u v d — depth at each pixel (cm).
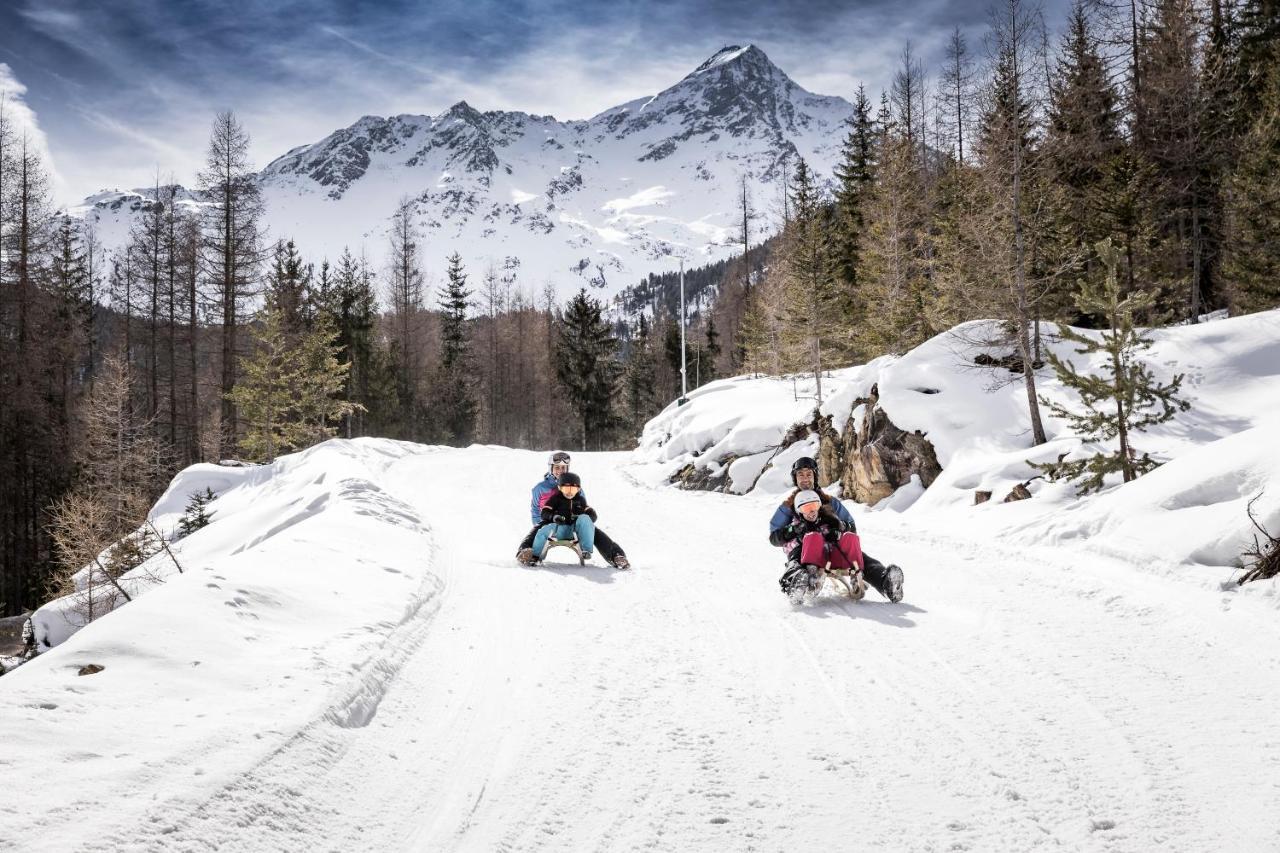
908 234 2923
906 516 1462
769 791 360
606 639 635
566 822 331
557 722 450
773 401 2556
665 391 7506
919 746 411
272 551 800
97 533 1733
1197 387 1505
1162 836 314
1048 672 529
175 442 4506
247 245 4022
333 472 2250
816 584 733
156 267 4578
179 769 318
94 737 336
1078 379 1174
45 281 3959
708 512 1625
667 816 336
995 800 349
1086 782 364
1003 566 905
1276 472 827
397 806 343
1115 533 888
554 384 7712
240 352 4181
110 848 253
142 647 459
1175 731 422
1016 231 1598
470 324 7475
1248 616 620
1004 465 1402
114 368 3662
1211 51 2769
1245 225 2112
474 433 6869
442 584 856
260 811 306
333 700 431
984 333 1795
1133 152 2530
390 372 5928
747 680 526
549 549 1021
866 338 2981
